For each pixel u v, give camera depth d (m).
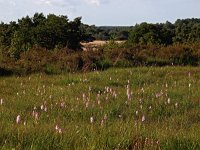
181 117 10.81
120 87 15.84
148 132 8.08
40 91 14.60
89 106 11.69
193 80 17.22
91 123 9.16
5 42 60.09
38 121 9.30
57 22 56.12
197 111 11.55
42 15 62.62
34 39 53.16
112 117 10.64
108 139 7.27
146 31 81.56
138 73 19.31
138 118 10.66
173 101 12.80
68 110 11.22
